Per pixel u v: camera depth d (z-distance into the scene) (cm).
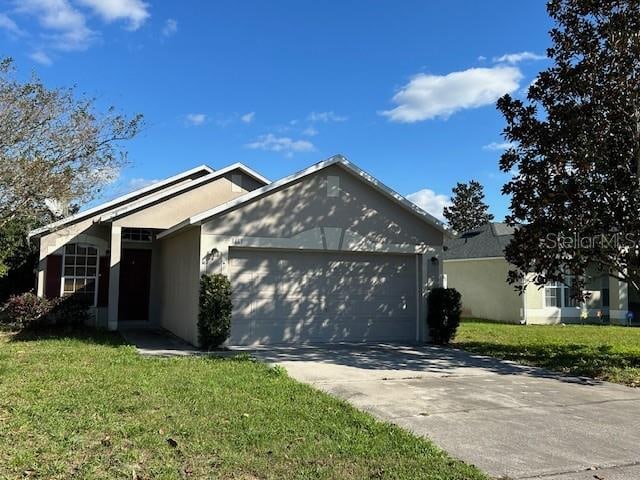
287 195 1352
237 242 1292
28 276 1988
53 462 475
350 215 1414
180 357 1076
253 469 475
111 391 736
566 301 2372
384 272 1466
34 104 1413
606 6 1125
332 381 887
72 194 1495
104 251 1738
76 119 1480
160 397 709
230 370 920
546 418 683
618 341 1554
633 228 1086
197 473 464
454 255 2686
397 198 1446
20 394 711
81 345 1220
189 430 572
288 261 1365
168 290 1628
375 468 486
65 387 759
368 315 1438
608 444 579
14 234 1939
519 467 505
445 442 575
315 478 461
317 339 1377
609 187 1116
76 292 1711
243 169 1808
